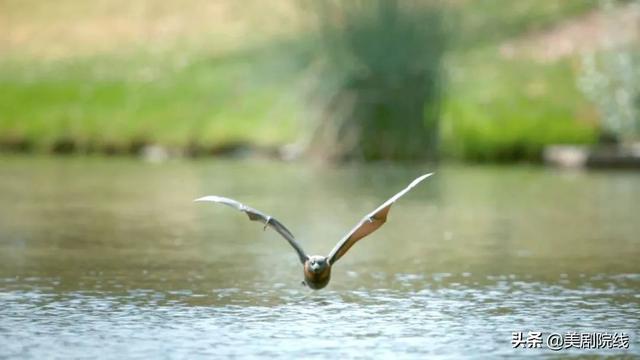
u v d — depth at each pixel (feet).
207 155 133.69
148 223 78.18
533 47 144.87
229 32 156.56
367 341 43.04
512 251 65.36
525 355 41.14
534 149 128.16
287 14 143.02
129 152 135.13
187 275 57.11
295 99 131.64
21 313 47.44
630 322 46.32
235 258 62.90
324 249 66.69
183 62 151.02
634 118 130.62
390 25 124.47
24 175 111.34
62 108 142.00
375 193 97.60
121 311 48.08
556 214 83.46
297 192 97.60
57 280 55.16
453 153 127.65
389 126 126.21
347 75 125.80
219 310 48.57
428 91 125.59
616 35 140.46
